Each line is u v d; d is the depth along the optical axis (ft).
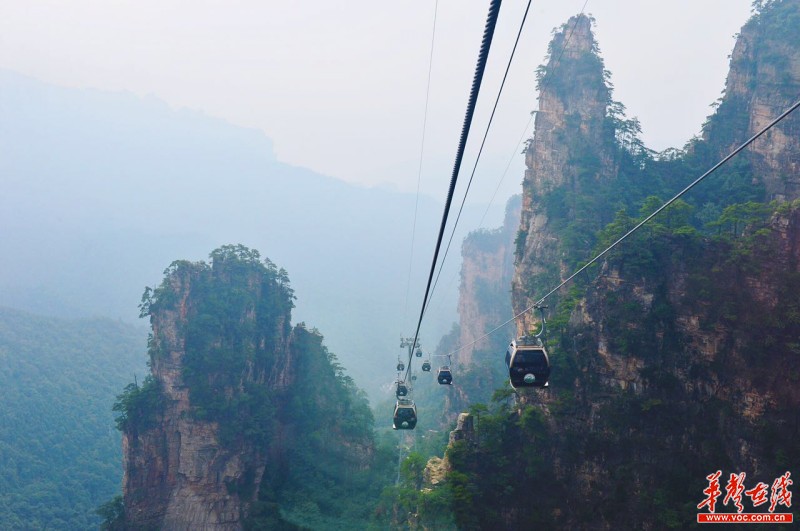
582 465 195.72
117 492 450.71
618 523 183.52
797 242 188.14
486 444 212.02
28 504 409.08
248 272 295.07
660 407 190.70
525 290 282.36
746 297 189.37
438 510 195.52
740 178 280.51
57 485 437.99
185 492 255.09
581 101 295.07
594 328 204.95
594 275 232.94
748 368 183.21
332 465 296.51
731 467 178.09
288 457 295.48
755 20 308.60
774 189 272.10
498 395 227.40
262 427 277.23
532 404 212.02
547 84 301.02
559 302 244.63
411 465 240.12
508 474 203.51
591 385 201.46
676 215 215.72
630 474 187.32
